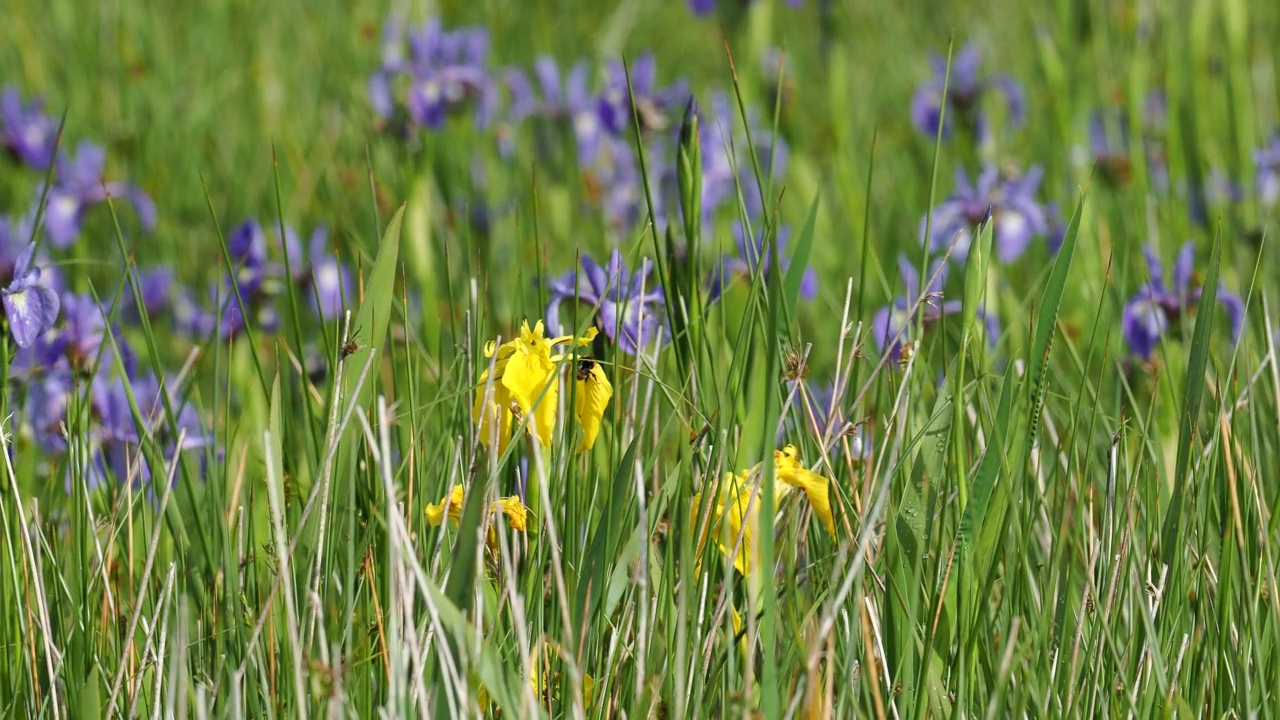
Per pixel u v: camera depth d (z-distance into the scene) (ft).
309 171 24.72
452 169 24.90
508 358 17.13
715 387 17.44
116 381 18.38
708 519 16.99
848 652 16.85
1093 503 17.69
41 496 17.90
